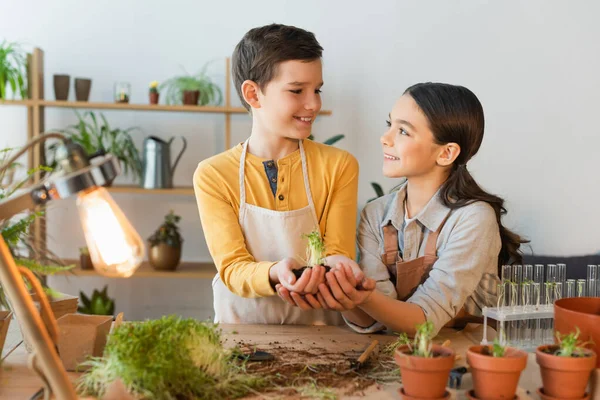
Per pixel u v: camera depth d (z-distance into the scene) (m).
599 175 3.86
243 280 1.68
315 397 1.19
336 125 3.90
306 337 1.61
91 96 3.85
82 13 3.81
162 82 3.85
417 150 1.72
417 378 1.11
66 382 1.03
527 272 1.57
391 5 3.84
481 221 1.70
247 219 1.81
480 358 1.11
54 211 3.86
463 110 1.71
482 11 3.83
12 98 3.66
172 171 3.68
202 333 1.21
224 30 3.85
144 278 3.93
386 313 1.58
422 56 3.86
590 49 3.82
